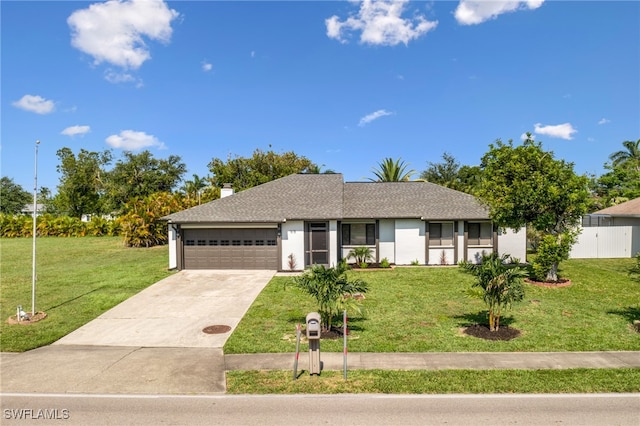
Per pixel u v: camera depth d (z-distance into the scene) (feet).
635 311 40.42
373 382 25.02
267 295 49.80
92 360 29.53
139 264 74.90
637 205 82.33
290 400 22.95
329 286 35.01
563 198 49.93
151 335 35.45
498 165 53.62
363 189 83.61
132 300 47.80
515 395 23.09
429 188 82.58
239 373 26.91
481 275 34.83
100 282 57.88
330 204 71.82
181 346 32.63
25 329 36.96
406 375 25.94
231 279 60.08
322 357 29.27
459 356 29.17
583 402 22.17
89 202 198.59
